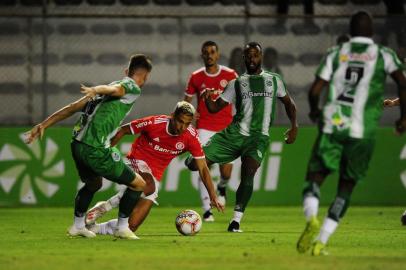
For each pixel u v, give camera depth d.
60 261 23.27
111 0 56.75
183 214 32.56
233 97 35.34
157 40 55.75
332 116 23.78
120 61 55.53
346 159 24.06
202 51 42.84
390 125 54.34
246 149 35.12
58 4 56.19
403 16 52.81
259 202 52.19
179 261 23.19
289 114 35.81
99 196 50.81
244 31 55.59
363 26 23.98
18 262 23.06
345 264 22.44
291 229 36.44
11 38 54.34
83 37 55.22
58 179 51.03
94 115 27.98
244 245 28.45
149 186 31.59
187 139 31.31
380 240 30.91
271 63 54.97
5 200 50.66
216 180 51.06
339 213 24.17
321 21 55.75
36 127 27.77
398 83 23.91
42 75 51.38
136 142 32.12
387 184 53.06
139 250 26.44
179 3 57.25
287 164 52.38
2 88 53.47
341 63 23.88
